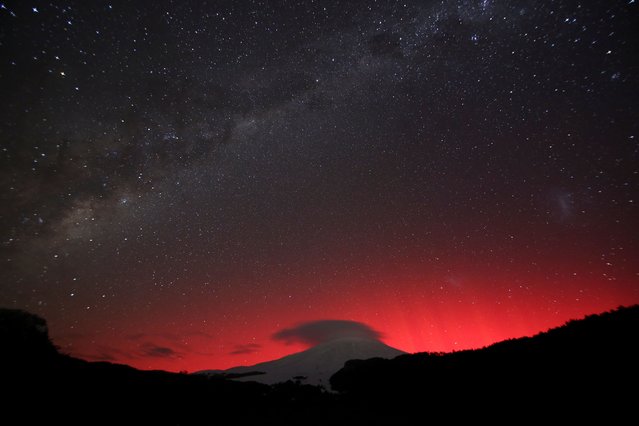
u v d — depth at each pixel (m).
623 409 6.80
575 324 12.73
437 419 9.12
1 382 9.64
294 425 9.60
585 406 7.37
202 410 11.55
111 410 9.98
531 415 7.75
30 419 8.32
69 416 9.02
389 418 9.83
